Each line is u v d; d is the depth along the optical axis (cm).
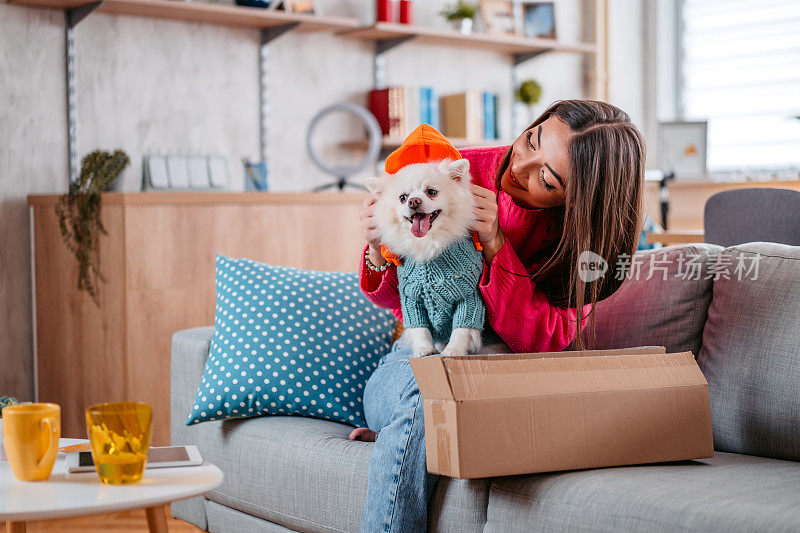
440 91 443
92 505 116
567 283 167
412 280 158
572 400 138
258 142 383
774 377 162
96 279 288
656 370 147
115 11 336
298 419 191
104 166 290
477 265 157
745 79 510
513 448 133
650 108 545
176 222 287
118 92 340
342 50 408
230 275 211
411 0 415
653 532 121
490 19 438
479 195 158
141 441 127
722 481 133
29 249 319
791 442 157
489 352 166
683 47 536
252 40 379
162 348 285
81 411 298
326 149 405
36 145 320
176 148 357
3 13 311
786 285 168
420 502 145
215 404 191
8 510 113
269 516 182
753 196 269
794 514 116
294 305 204
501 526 138
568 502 130
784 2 492
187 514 210
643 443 143
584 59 515
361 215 165
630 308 189
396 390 167
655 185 450
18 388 318
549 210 168
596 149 152
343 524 163
